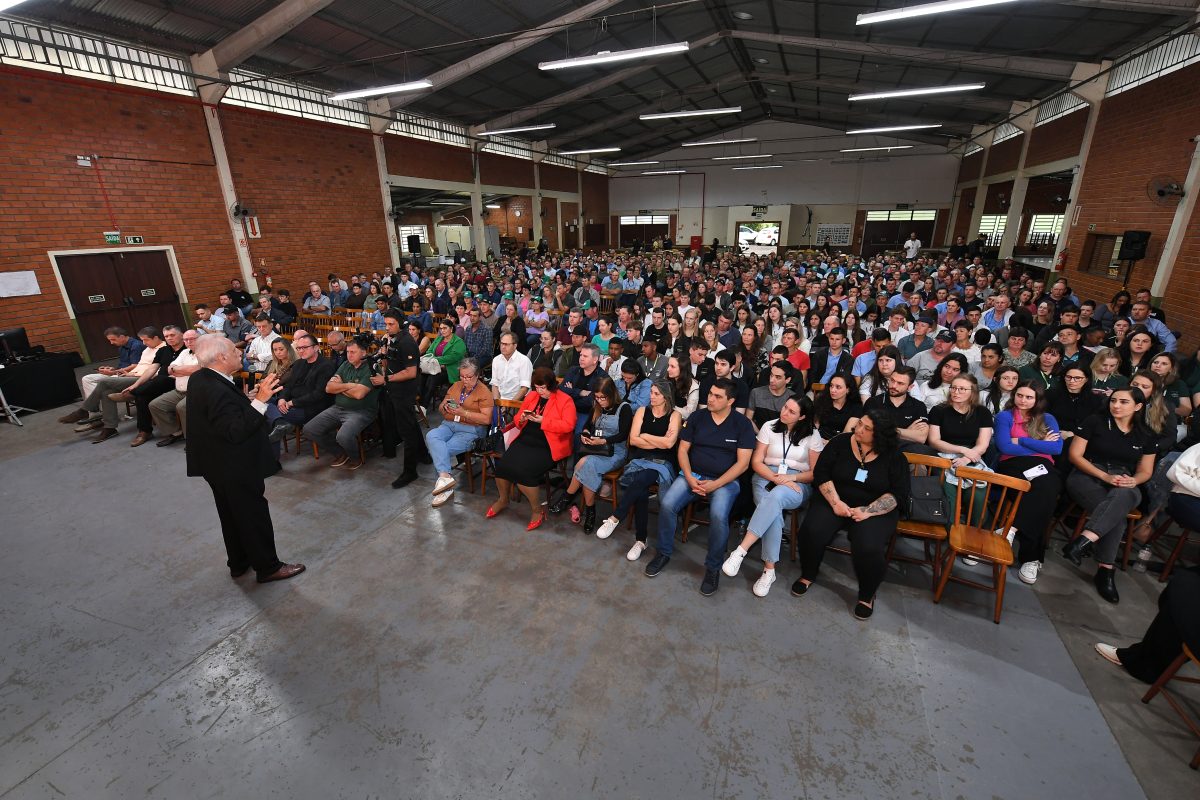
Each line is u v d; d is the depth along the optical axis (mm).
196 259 9453
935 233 22391
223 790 2094
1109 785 2074
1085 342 4973
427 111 14367
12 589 3293
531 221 21078
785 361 3998
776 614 3037
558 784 2098
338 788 2098
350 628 2949
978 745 2240
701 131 24141
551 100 14805
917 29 9688
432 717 2398
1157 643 2445
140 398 5500
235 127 9914
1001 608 3008
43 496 4445
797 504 3359
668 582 3324
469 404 4457
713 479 3447
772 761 2184
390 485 4609
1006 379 3730
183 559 3594
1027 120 14023
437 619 3008
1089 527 3164
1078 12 7844
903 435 3748
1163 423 3232
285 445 5348
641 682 2568
